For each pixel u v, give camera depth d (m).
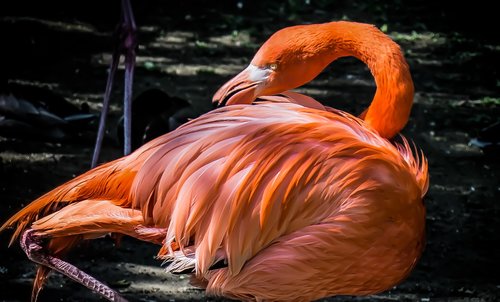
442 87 16.66
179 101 12.58
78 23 18.78
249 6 20.97
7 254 9.19
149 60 16.80
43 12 19.23
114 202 6.48
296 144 6.12
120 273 9.05
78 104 14.05
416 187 6.17
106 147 12.44
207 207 6.11
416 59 18.34
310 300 6.44
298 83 6.59
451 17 21.78
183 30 19.00
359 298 8.86
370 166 6.03
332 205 6.02
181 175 6.21
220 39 18.55
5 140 12.30
